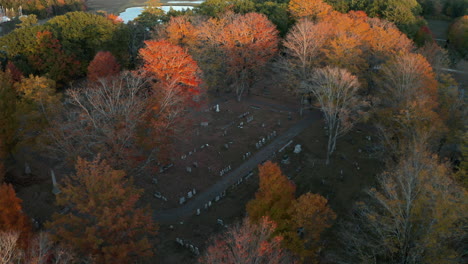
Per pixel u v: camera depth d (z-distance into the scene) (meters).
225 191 52.16
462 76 89.88
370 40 74.19
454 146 53.28
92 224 33.88
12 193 34.91
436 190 31.89
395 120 51.22
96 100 49.19
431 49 79.19
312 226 36.16
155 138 49.38
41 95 53.72
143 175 54.66
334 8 117.38
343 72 54.78
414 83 53.34
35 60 81.38
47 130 51.75
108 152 44.88
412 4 115.81
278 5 110.44
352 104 56.06
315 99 78.44
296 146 62.38
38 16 168.75
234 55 74.69
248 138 66.38
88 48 91.44
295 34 72.81
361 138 66.88
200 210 48.88
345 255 40.88
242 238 29.33
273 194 38.75
